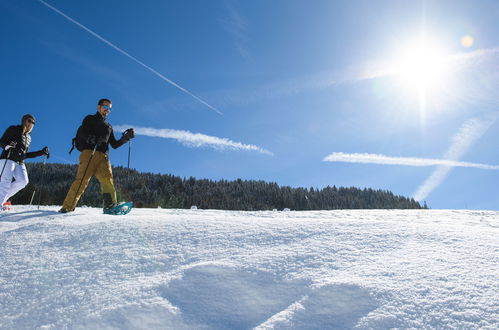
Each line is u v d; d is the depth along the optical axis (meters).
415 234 2.46
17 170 4.76
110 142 4.82
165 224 2.88
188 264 2.07
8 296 1.80
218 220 3.06
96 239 2.56
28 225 3.07
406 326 1.40
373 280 1.74
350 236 2.46
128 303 1.65
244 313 1.61
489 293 1.55
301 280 1.80
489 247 2.13
